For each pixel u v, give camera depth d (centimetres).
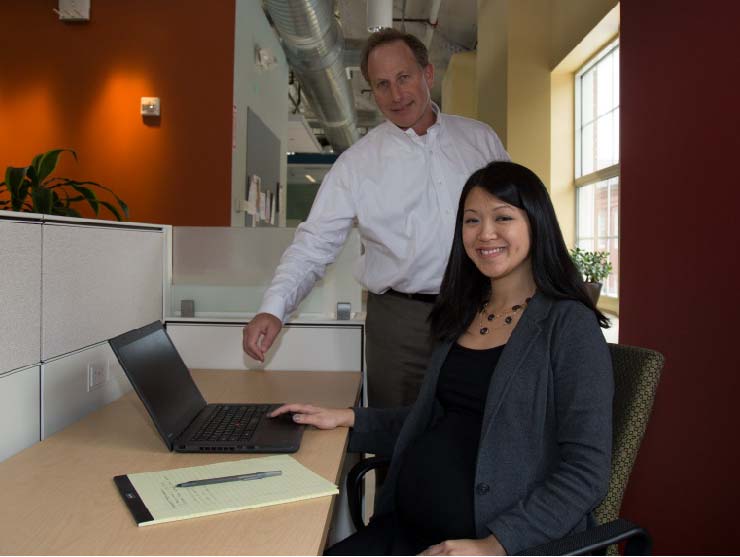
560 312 123
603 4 399
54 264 147
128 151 427
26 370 136
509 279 138
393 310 203
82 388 160
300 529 94
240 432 139
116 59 427
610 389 115
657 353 124
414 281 199
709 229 195
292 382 201
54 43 429
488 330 138
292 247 202
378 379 207
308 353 221
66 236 153
